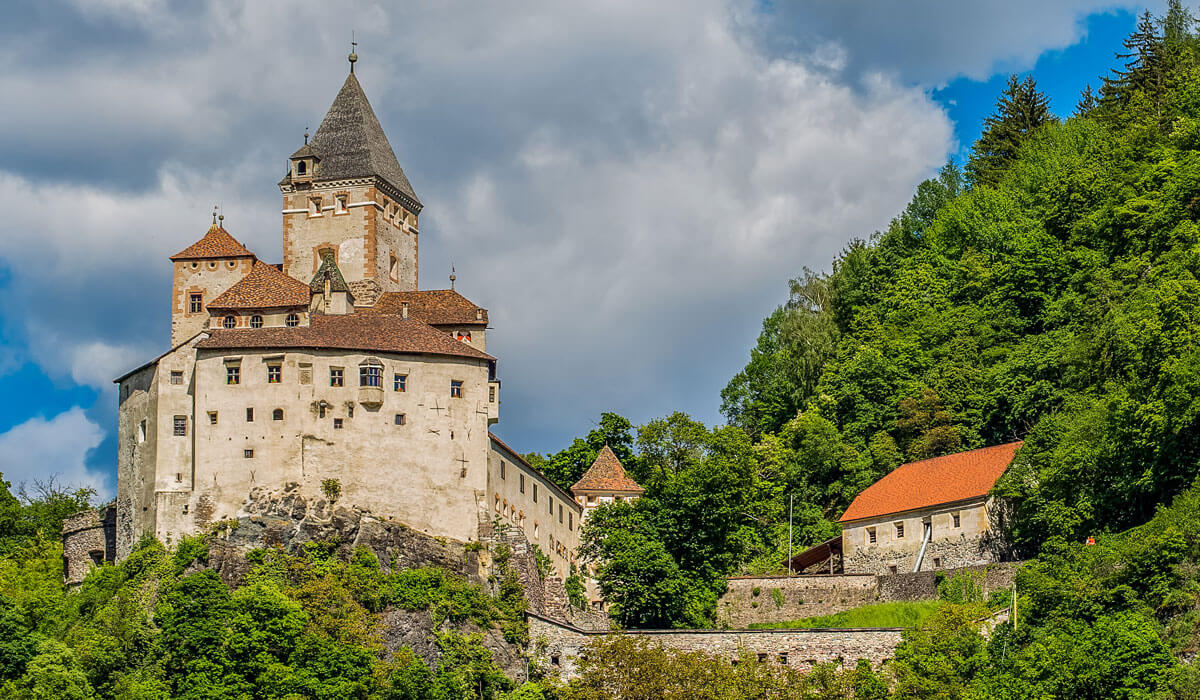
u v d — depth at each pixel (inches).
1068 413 5251.0
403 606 4576.8
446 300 5728.3
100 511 5319.9
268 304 5310.0
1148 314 5118.1
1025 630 4308.6
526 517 5226.4
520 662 4603.8
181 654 4239.7
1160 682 3907.5
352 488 4849.9
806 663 4416.8
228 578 4653.1
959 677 4224.9
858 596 4958.2
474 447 4992.6
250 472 4852.4
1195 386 4594.0
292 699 4087.1
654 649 4350.4
